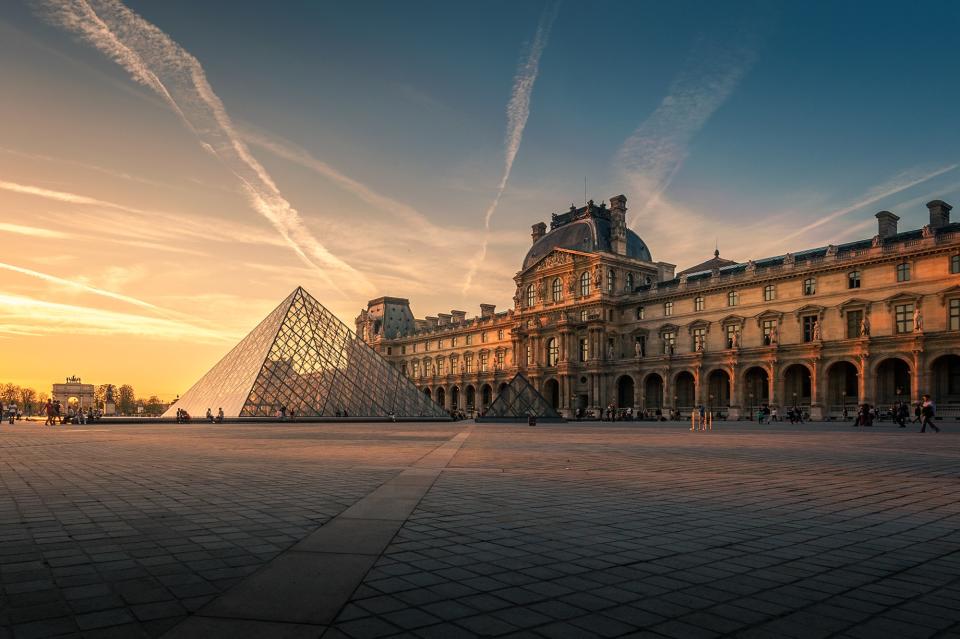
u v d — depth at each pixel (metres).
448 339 169.25
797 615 6.89
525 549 9.82
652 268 130.12
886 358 84.12
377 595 7.49
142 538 10.48
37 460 25.53
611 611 7.00
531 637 6.21
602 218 133.88
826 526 11.71
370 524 11.59
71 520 12.05
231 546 9.91
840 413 90.31
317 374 84.25
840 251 96.00
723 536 10.83
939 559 9.34
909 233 86.94
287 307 88.25
